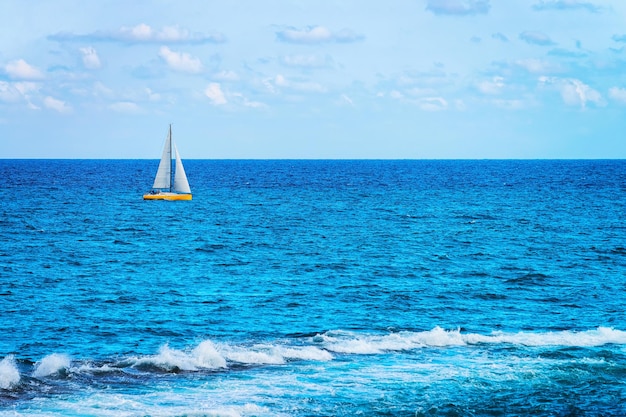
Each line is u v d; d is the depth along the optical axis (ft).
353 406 91.45
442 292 167.53
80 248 238.07
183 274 190.60
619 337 124.36
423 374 103.81
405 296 162.20
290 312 145.69
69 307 147.95
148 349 117.50
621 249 240.53
